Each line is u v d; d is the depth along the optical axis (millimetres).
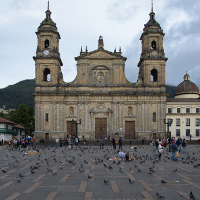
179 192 13844
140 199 12602
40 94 76188
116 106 77312
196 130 85438
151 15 81812
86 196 13125
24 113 105938
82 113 76750
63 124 76188
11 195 13328
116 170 21422
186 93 103500
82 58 78188
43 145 67938
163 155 36438
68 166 24047
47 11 80688
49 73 83375
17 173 20109
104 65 78375
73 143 61344
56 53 78562
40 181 16797
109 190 14344
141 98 77250
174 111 87125
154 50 78250
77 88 77562
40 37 77938
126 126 77688
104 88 77750
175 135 85188
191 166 24328
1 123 78938
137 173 19938
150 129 76500
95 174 19438
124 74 78750
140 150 47250
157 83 77812
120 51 78625
